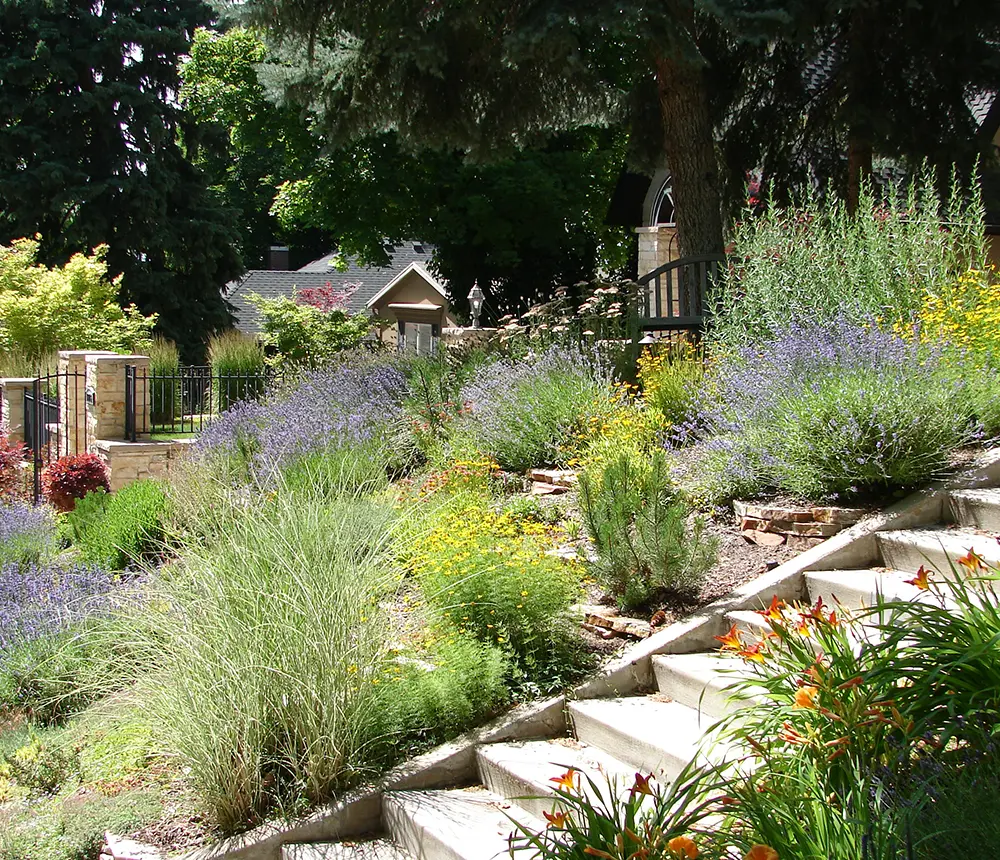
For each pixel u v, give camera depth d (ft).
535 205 78.28
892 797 9.95
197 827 15.25
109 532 29.71
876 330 23.97
